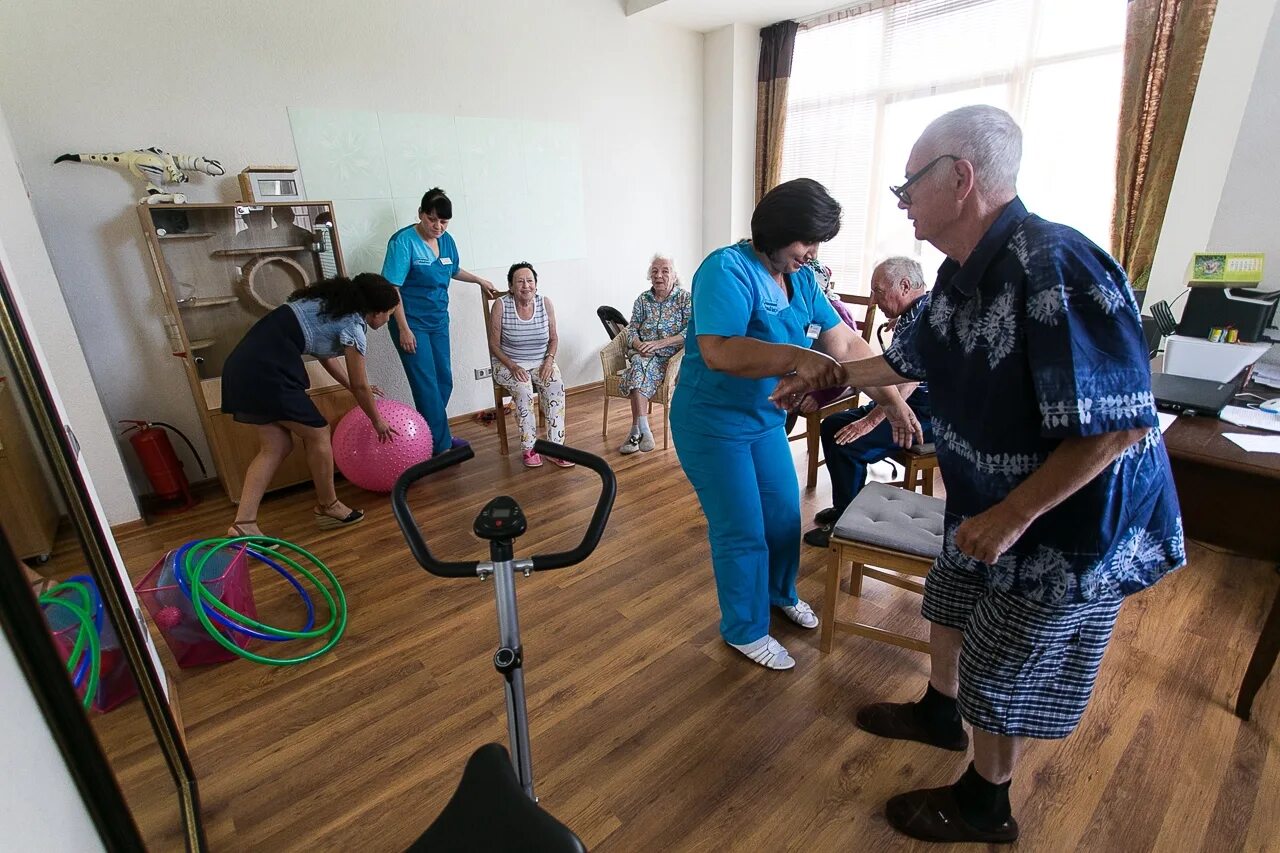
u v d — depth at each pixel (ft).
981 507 3.85
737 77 15.80
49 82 8.80
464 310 13.67
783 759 5.20
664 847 4.51
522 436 11.41
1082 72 11.37
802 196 4.79
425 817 4.79
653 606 7.25
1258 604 6.88
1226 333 7.13
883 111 14.34
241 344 8.26
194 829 4.48
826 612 6.23
